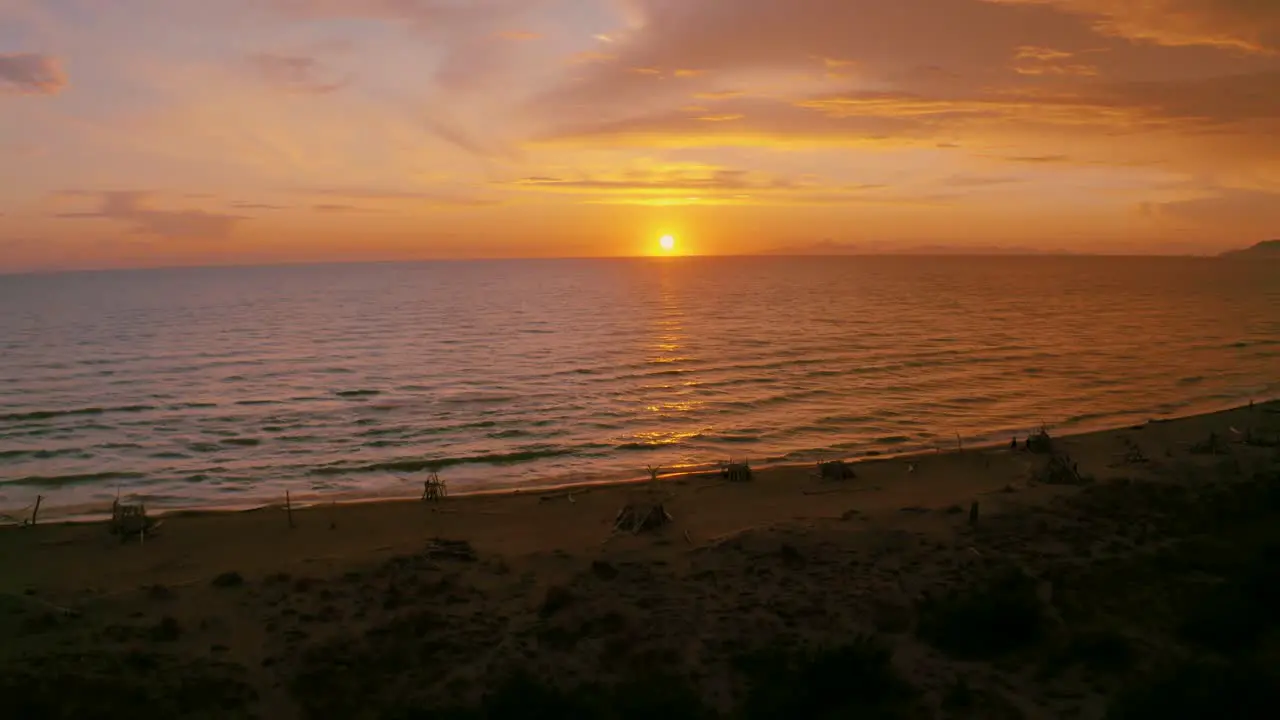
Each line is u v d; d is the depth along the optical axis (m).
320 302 140.50
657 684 11.96
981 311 107.88
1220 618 12.91
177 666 13.41
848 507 23.94
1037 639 13.42
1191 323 89.62
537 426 39.72
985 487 25.88
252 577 18.20
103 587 18.20
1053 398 45.81
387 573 18.14
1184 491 22.55
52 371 60.25
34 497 28.89
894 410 42.75
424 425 40.19
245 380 54.91
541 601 16.41
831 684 11.59
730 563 18.36
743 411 42.91
